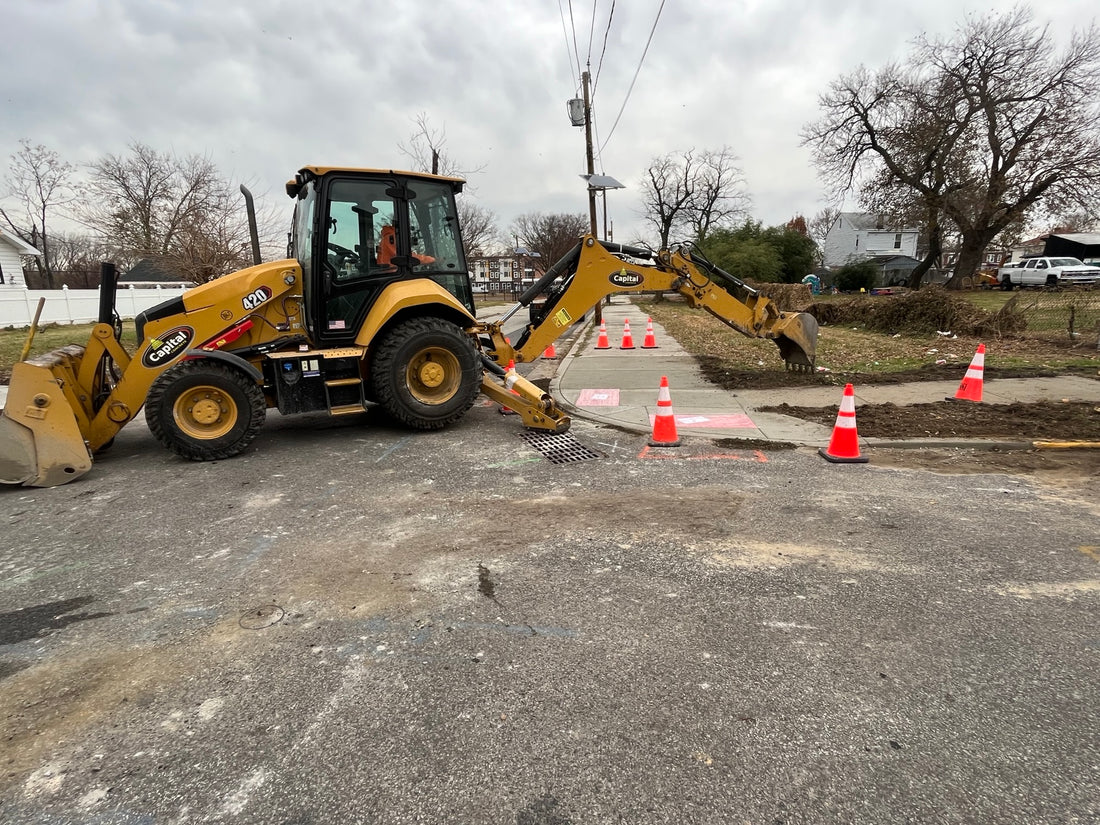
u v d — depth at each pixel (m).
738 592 3.32
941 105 31.19
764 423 6.91
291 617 3.17
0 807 2.04
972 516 4.32
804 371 9.76
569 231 61.16
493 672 2.69
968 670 2.64
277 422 7.55
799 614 3.10
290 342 6.45
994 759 2.16
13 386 5.15
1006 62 29.88
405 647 2.89
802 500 4.67
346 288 6.52
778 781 2.08
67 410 5.30
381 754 2.24
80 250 48.94
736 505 4.58
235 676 2.71
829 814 1.95
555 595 3.33
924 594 3.27
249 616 3.18
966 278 37.38
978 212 32.97
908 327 15.43
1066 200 29.88
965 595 3.26
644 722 2.37
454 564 3.71
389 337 6.55
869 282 47.91
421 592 3.39
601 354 13.12
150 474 5.55
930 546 3.85
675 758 2.19
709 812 1.97
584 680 2.62
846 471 5.35
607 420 7.21
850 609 3.14
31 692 2.63
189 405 5.80
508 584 3.46
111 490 5.15
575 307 8.22
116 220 25.95
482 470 5.53
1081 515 4.32
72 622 3.16
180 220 21.95
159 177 29.42
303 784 2.12
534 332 8.23
